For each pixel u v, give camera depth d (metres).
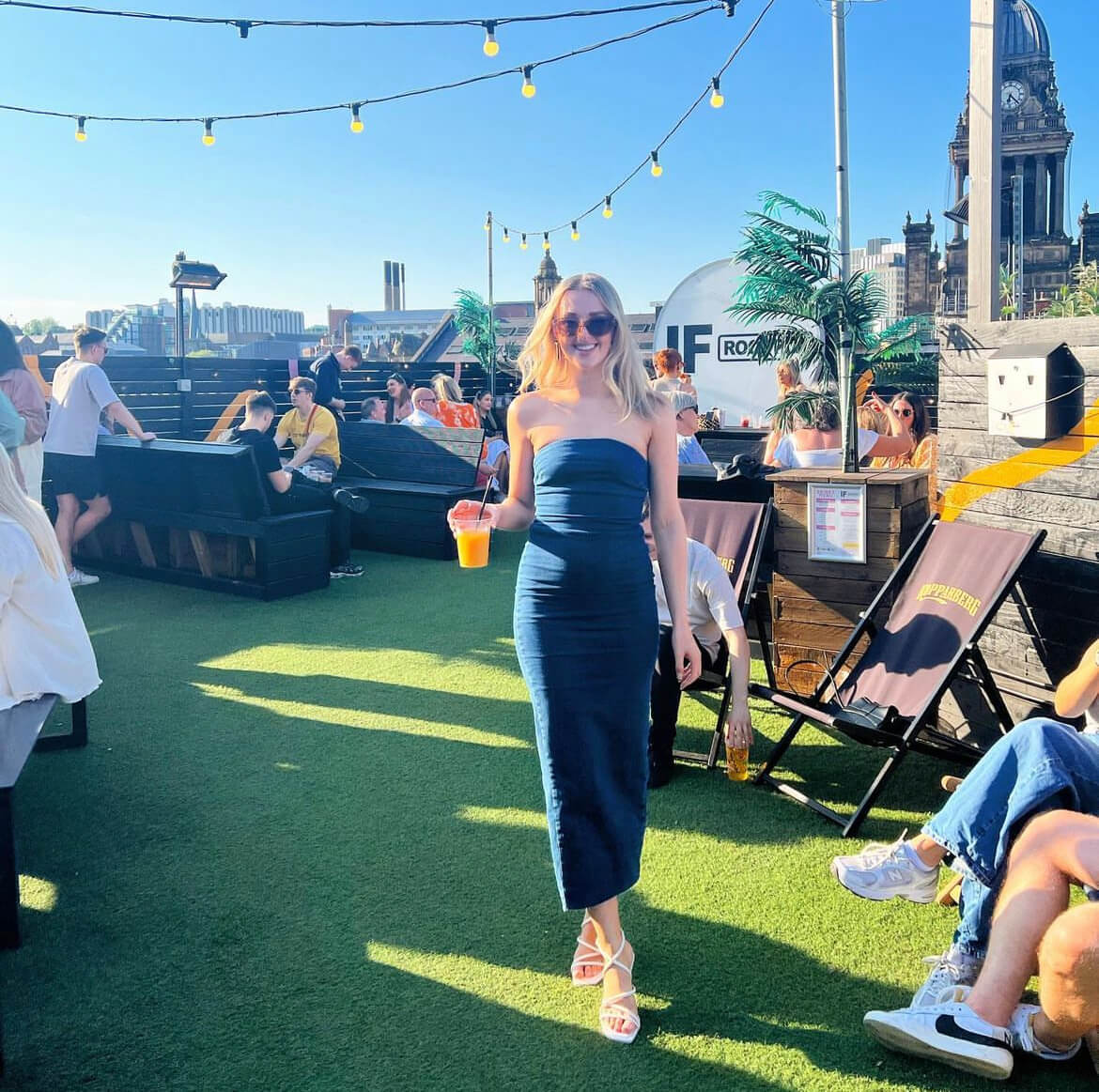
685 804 3.75
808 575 4.64
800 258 8.41
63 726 4.58
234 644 5.98
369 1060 2.36
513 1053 2.38
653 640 2.50
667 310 14.20
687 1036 2.44
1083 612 3.60
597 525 2.41
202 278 12.74
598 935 2.54
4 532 3.19
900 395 6.58
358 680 5.28
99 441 7.75
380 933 2.89
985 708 3.98
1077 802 2.34
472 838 3.48
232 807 3.74
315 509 7.54
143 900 3.07
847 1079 2.28
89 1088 2.26
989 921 2.43
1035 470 3.77
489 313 21.52
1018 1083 2.26
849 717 3.58
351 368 15.66
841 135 8.91
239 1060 2.36
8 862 2.78
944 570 3.82
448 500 8.59
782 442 6.22
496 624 6.41
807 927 2.91
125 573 7.99
